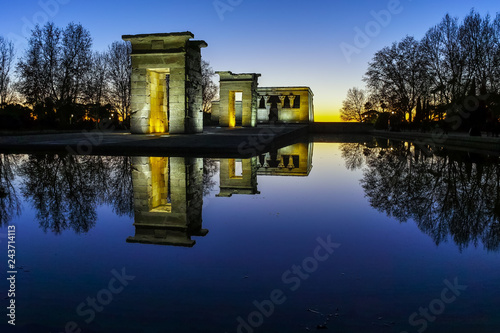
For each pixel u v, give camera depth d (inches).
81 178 440.8
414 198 347.6
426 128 1763.0
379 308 132.3
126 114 2108.8
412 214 282.8
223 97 1819.6
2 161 593.3
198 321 122.3
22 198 332.2
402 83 2325.3
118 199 335.9
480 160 678.5
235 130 1403.8
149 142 768.3
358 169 590.9
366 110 3553.2
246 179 477.1
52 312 127.4
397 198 349.1
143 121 1059.3
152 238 220.2
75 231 234.7
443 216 276.2
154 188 390.3
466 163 634.2
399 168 585.6
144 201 330.0
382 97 2514.8
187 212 291.4
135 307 131.6
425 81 2128.4
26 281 155.6
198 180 447.5
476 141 938.1
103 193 359.9
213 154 696.4
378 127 2524.6
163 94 1163.3
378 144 1291.8
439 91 2058.3
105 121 1851.6
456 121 1571.1
